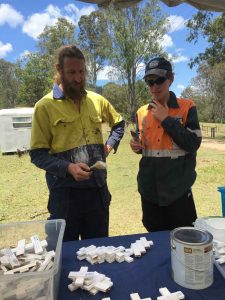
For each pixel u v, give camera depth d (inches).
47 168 81.1
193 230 56.4
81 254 63.2
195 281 52.5
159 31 891.4
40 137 84.3
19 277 46.4
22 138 514.0
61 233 59.8
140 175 93.5
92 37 1154.7
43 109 84.1
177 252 53.4
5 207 241.0
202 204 223.8
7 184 322.3
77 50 81.7
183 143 82.2
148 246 66.3
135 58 906.1
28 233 63.6
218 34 678.5
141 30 892.0
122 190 274.8
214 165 369.7
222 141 729.0
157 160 88.0
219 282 54.7
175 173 87.3
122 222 196.2
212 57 700.0
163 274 57.3
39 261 53.7
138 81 928.9
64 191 86.7
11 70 1978.3
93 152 88.4
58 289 53.0
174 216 90.0
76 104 86.8
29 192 285.9
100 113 93.5
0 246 61.7
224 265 58.4
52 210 88.6
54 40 1204.5
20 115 510.3
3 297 46.3
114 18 874.8
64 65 80.9
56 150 86.1
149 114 89.7
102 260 61.7
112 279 56.2
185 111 85.6
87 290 52.5
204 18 670.5
